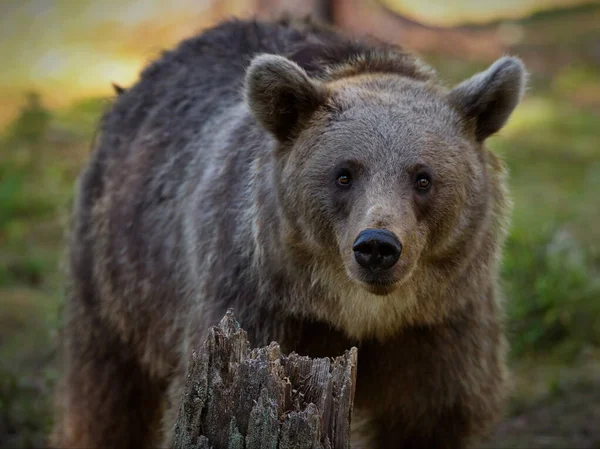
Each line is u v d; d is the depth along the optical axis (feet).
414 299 28.96
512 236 57.52
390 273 26.58
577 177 80.33
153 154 36.86
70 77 109.29
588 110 99.76
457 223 28.58
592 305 52.39
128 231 36.65
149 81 39.40
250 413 22.20
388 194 27.30
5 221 72.08
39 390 48.75
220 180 32.01
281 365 22.74
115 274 37.32
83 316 39.42
